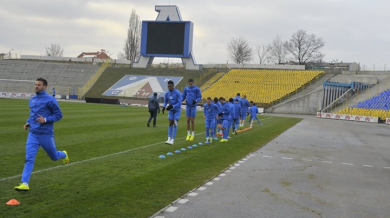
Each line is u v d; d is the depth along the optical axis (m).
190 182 7.68
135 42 81.44
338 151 13.64
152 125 19.89
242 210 6.04
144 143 13.00
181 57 58.03
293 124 26.91
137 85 57.59
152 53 58.69
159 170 8.64
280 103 47.38
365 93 44.94
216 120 15.98
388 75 49.34
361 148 14.88
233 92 51.50
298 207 6.35
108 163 9.16
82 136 13.91
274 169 9.62
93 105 39.91
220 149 12.73
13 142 11.52
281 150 13.16
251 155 11.74
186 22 55.94
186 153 11.42
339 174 9.38
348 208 6.41
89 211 5.54
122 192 6.63
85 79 62.31
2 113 22.00
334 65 63.06
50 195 6.24
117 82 59.47
